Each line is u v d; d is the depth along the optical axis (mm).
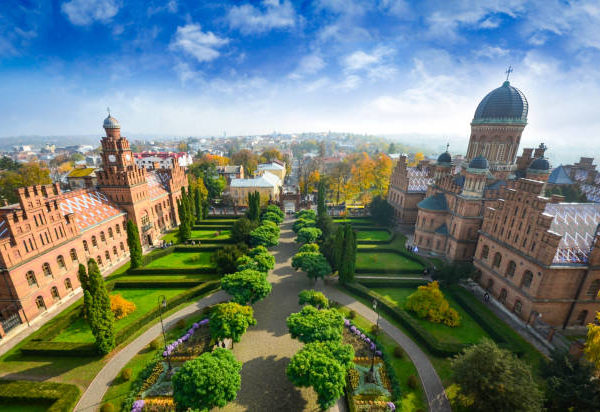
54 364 35781
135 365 35812
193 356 37000
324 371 27766
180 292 52625
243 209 112625
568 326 43406
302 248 61531
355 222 92000
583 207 46125
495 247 50188
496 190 59031
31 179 96375
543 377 30062
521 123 64062
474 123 68938
